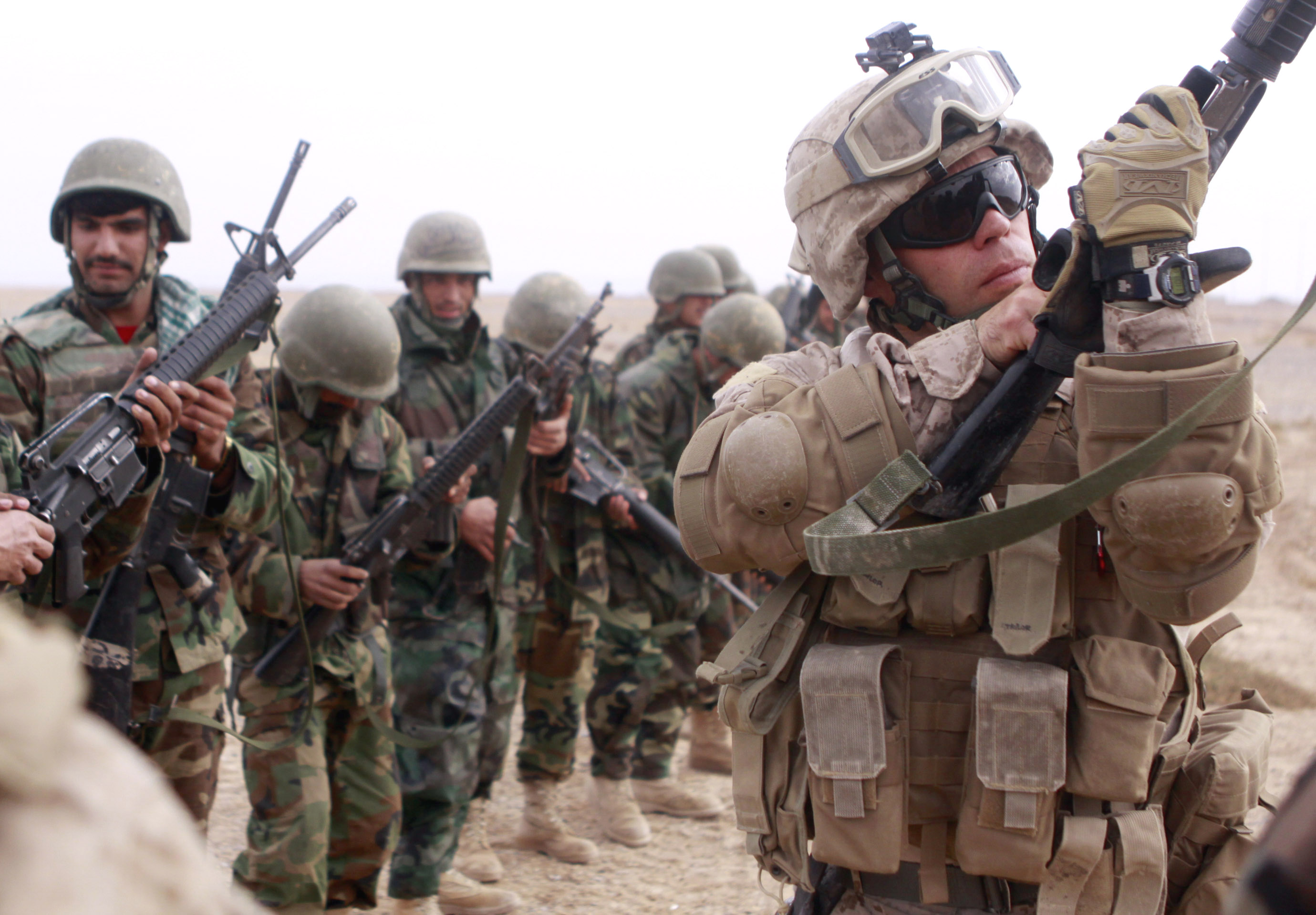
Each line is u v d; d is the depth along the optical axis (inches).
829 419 62.0
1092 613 62.8
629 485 188.9
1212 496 52.7
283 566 133.0
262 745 122.8
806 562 66.5
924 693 63.8
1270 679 233.9
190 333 112.8
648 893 164.9
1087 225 55.5
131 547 109.5
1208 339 55.9
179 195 123.2
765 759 67.0
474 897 157.0
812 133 71.1
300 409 139.3
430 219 174.6
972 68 68.2
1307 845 28.2
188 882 24.5
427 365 171.9
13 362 113.1
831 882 67.9
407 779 149.7
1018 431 59.6
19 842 22.3
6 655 22.9
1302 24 57.8
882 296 72.9
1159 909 60.6
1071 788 59.9
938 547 54.8
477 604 160.2
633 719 186.2
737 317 202.7
